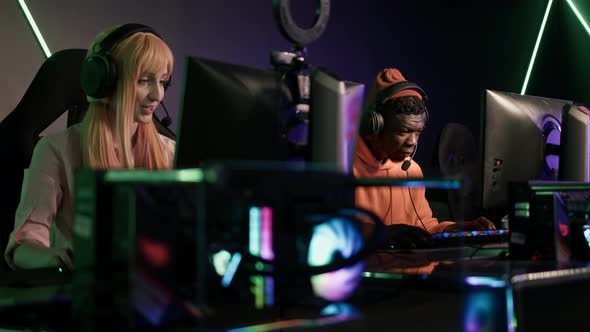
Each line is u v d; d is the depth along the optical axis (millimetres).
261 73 1312
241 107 1268
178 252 843
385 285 1100
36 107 2217
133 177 814
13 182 2174
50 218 1730
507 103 1875
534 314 979
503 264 1248
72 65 2268
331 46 4344
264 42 4059
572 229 1330
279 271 1010
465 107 5066
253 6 4008
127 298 814
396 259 1407
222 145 1253
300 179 818
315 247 1049
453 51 5012
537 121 1940
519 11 5129
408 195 2643
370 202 2490
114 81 1574
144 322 821
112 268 830
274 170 786
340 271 1128
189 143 1235
